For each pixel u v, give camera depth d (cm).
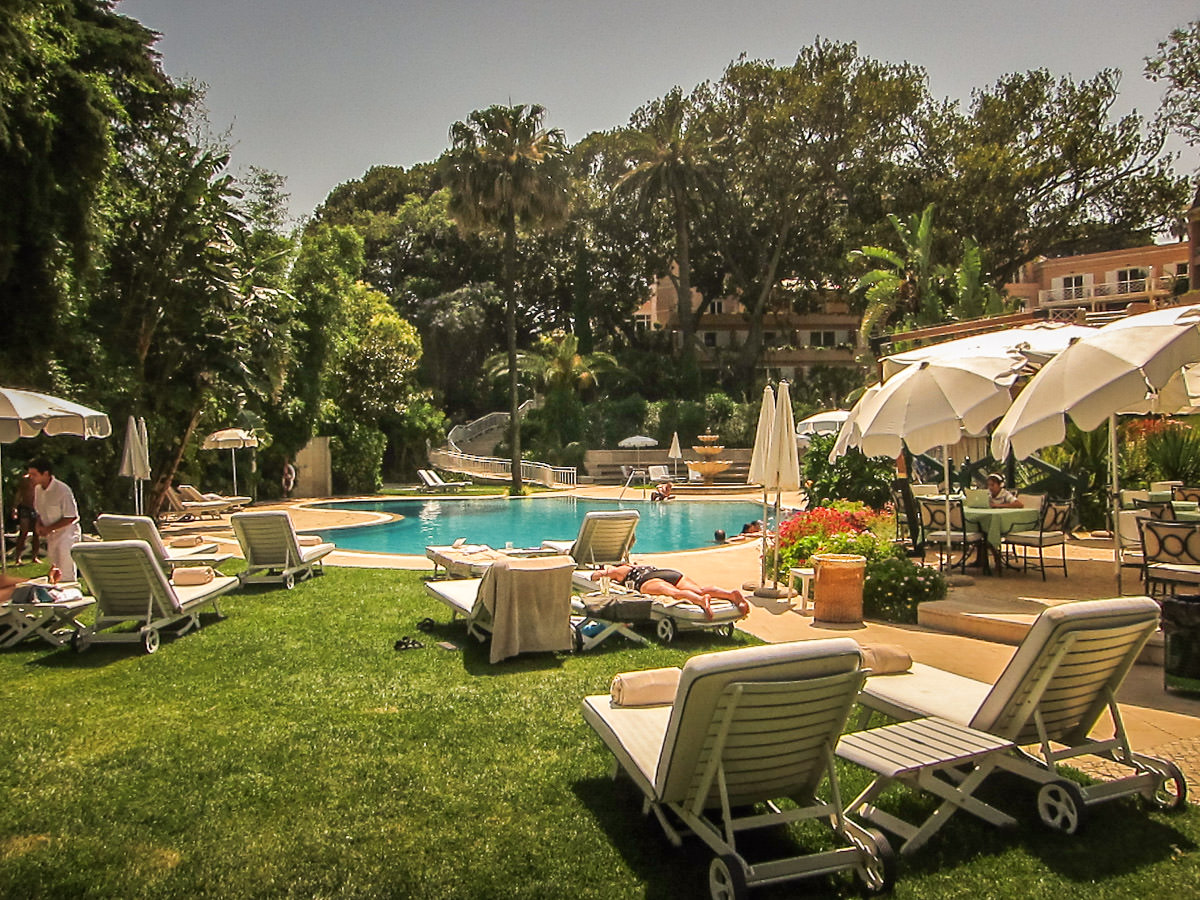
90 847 365
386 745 481
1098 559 1082
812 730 345
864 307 3959
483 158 2956
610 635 767
